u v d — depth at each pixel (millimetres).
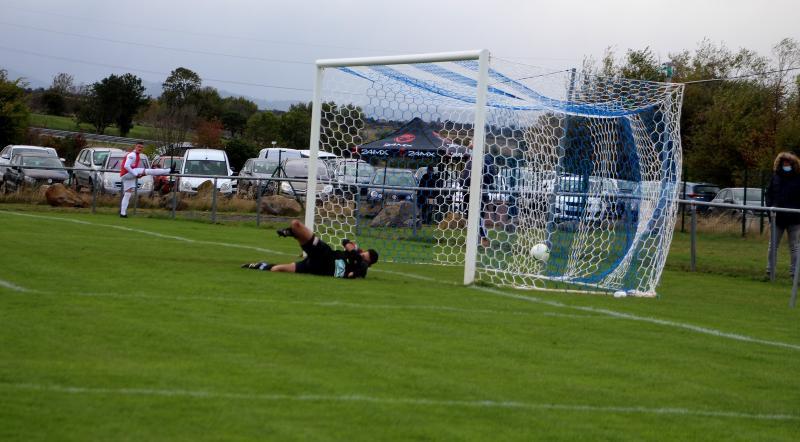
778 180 25391
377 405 9227
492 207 25391
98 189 39344
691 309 18391
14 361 10000
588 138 25047
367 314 14547
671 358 12727
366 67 24125
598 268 24875
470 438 8352
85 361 10203
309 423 8469
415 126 35406
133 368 10031
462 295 17922
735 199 50438
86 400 8734
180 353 10898
